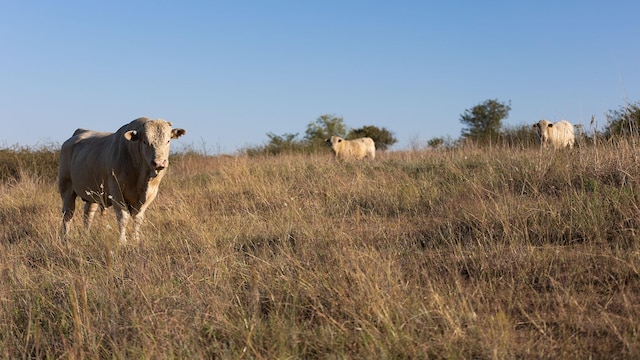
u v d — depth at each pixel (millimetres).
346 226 7410
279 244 6816
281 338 4477
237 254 6508
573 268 5391
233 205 9852
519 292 5082
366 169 11906
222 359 4383
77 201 11727
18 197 11727
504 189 8211
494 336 4234
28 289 5801
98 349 4809
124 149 8109
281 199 9391
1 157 15844
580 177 8016
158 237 7328
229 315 5070
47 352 4855
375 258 5602
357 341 4441
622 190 6980
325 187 9797
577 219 6445
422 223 7461
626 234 6008
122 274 5871
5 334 5199
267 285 5492
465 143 14469
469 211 7223
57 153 16812
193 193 10953
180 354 4477
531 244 6223
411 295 4977
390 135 37531
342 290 5000
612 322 4406
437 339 4301
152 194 8266
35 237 8211
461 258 5887
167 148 7879
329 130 34281
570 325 4496
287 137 25062
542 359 4047
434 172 10625
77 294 5586
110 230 7949
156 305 5246
